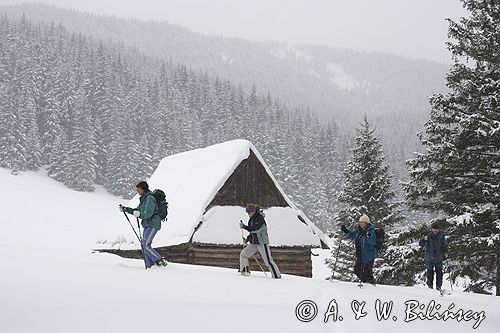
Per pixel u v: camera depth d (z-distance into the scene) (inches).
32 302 231.6
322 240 892.6
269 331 211.6
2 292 252.1
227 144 909.2
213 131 4707.2
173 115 4429.1
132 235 850.1
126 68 5467.5
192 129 4549.7
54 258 484.1
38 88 3956.7
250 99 6053.2
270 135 4067.4
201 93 5890.8
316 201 3353.8
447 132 700.7
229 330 204.5
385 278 755.4
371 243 498.6
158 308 237.9
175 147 4055.1
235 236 790.5
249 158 864.9
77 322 196.4
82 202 2979.8
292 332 214.7
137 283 323.9
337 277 1031.0
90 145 3422.7
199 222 781.9
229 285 354.9
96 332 182.4
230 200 834.2
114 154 3513.8
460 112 702.5
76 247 1539.1
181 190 890.1
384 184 1085.1
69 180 3373.5
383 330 258.1
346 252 1044.5
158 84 5349.4
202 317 225.3
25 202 2657.5
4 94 3592.5
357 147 1119.6
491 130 621.9
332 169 4315.9
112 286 301.0
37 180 3297.2
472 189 682.8
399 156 5324.8
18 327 182.9
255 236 460.8
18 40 4800.7
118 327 192.5
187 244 776.3
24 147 3476.9
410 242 738.8
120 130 3836.1
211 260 784.3
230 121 4719.5
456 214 676.1
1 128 3410.4
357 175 1108.5
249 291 332.5
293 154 4173.2
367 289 446.9
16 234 1914.4
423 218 2253.9
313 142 4559.5
